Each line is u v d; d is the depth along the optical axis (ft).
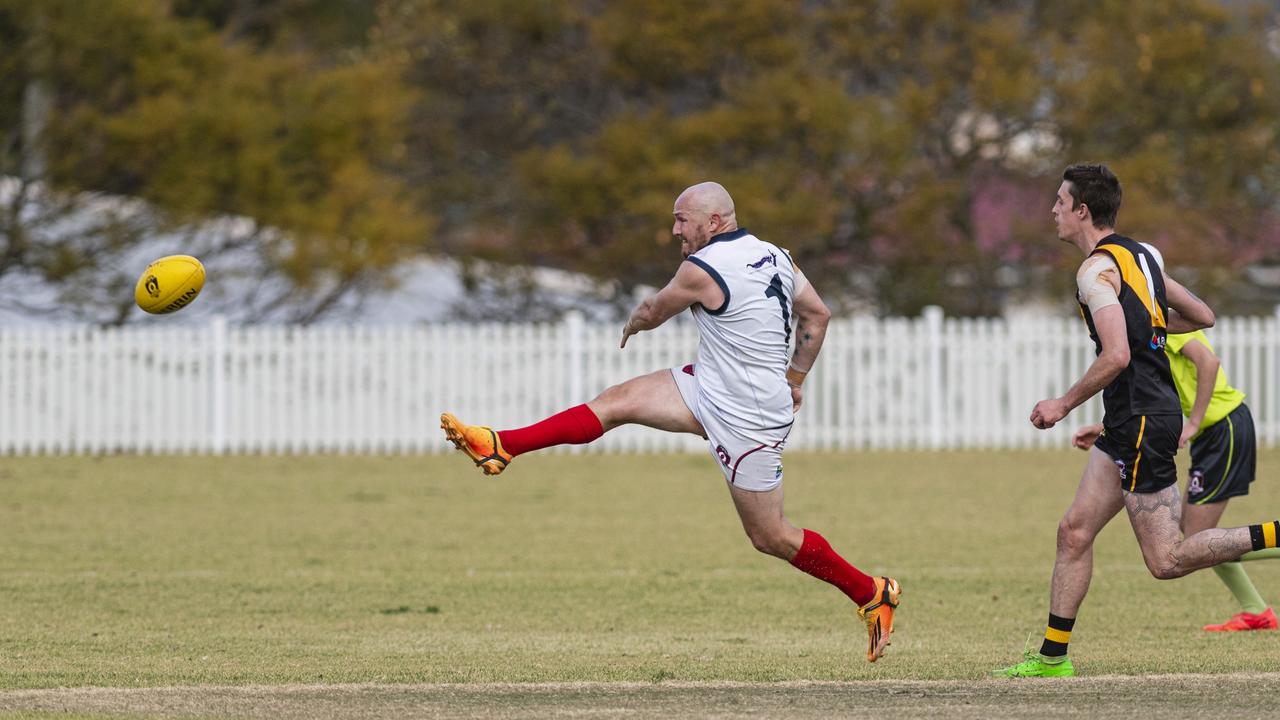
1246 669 89.04
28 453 260.62
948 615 114.11
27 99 307.37
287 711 75.66
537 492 206.39
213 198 301.22
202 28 320.29
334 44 411.54
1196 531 106.22
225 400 265.54
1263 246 351.67
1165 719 73.15
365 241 305.53
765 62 330.95
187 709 76.18
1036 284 344.90
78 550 149.18
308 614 113.50
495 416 270.05
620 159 323.16
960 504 191.62
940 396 275.59
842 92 319.88
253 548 151.43
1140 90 330.34
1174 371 103.40
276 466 241.96
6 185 304.50
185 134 298.15
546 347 269.03
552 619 111.75
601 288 359.05
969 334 275.39
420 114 363.56
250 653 95.96
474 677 86.63
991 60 319.47
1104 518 86.28
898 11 324.19
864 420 276.00
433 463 248.52
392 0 359.87
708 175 320.70
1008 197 356.18
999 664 92.12
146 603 118.21
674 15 327.06
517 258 351.87
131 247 306.14
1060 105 332.60
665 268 342.03
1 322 305.53
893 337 274.77
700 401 81.46
